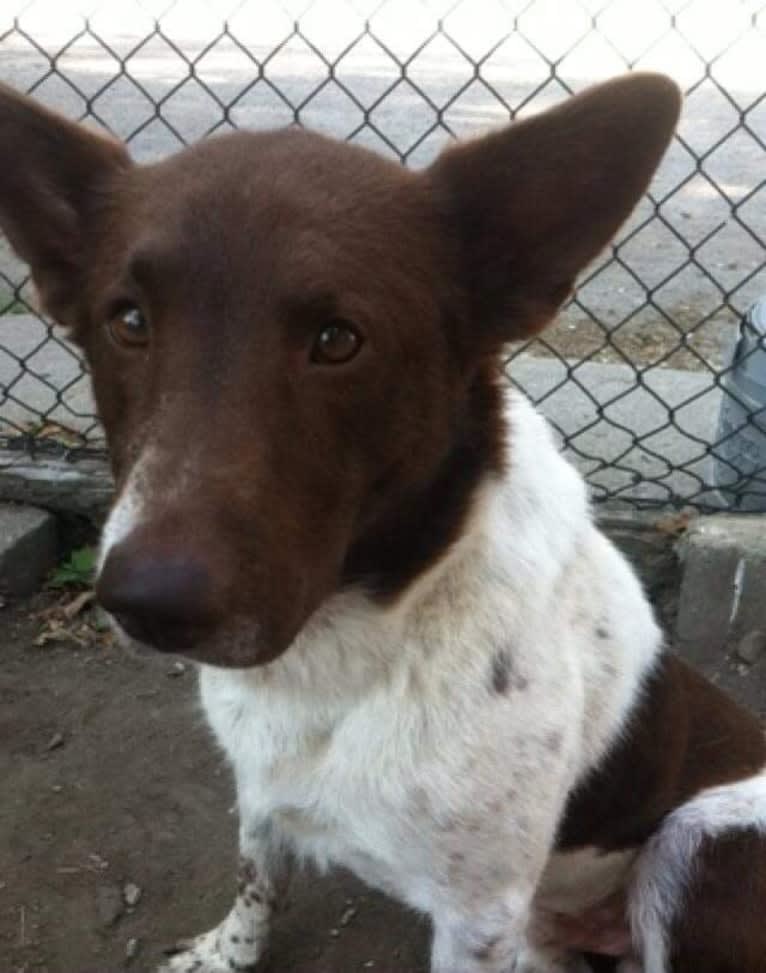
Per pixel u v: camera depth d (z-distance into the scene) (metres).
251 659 0.38
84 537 0.85
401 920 0.64
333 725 0.47
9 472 0.84
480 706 0.46
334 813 0.49
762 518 0.81
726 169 1.66
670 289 1.29
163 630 0.36
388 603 0.45
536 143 0.43
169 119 1.75
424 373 0.42
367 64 2.04
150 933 0.62
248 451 0.37
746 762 0.58
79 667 0.77
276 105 1.81
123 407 0.41
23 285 0.95
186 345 0.38
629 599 0.54
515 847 0.48
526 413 0.51
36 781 0.69
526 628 0.47
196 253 0.38
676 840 0.55
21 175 0.45
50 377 0.95
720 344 1.14
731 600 0.78
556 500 0.50
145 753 0.72
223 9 2.42
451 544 0.45
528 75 1.97
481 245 0.44
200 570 0.35
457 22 2.24
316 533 0.40
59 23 2.31
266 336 0.38
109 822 0.67
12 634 0.80
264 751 0.49
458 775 0.46
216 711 0.51
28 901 0.63
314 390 0.39
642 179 0.43
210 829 0.67
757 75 1.98
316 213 0.39
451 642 0.46
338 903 0.65
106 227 0.43
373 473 0.42
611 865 0.57
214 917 0.63
